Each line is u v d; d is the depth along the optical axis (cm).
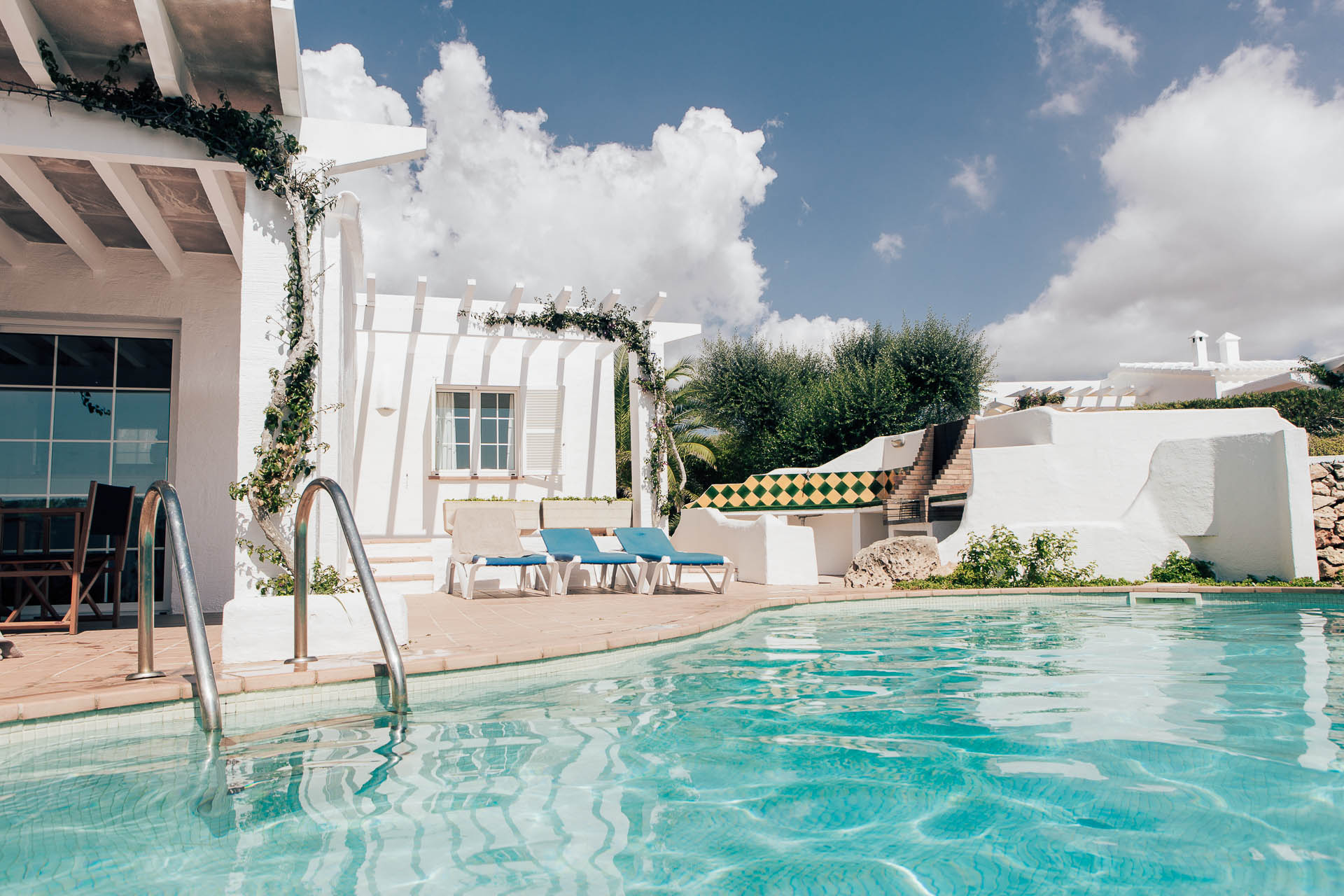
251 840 227
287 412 523
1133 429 1134
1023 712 381
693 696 427
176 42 494
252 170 527
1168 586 947
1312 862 206
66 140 505
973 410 2162
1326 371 2162
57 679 382
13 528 756
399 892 190
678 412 2369
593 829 237
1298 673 470
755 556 1112
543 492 1316
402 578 963
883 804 257
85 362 784
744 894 189
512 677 466
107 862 211
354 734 346
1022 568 1015
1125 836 225
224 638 438
